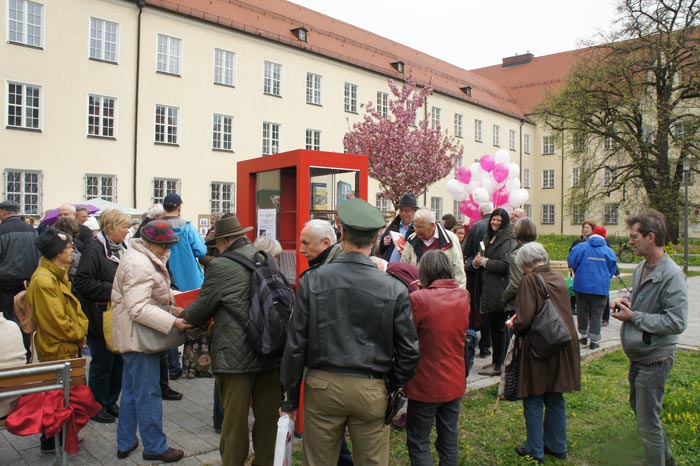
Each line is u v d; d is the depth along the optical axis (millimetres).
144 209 21094
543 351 4109
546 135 47719
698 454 4562
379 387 3057
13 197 17875
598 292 8086
